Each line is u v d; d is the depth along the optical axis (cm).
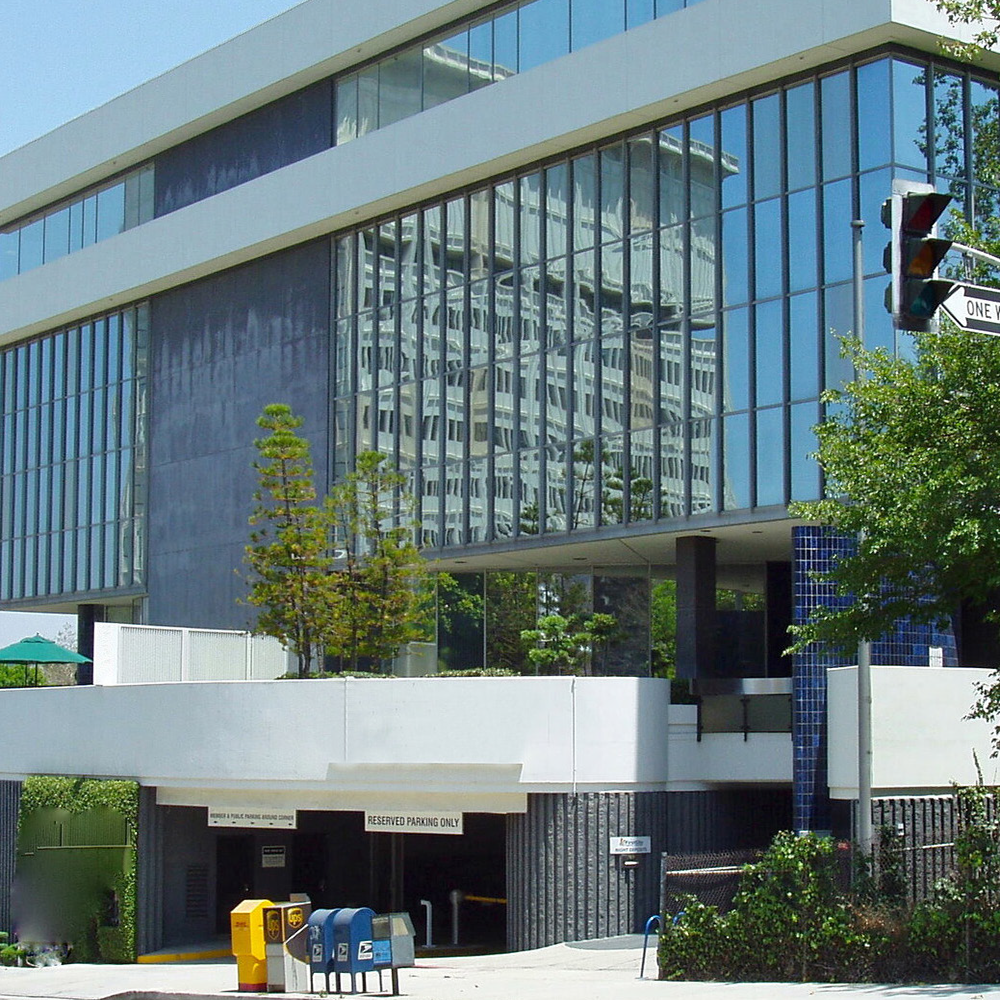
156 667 3706
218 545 4459
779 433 3030
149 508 4769
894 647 2811
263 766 3045
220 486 4478
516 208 3662
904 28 2864
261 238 4262
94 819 3338
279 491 3584
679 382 3244
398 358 3953
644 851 2830
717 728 2950
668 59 3212
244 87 4359
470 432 3734
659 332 3297
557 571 3844
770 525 3089
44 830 3466
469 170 3675
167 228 4616
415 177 3797
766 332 3072
